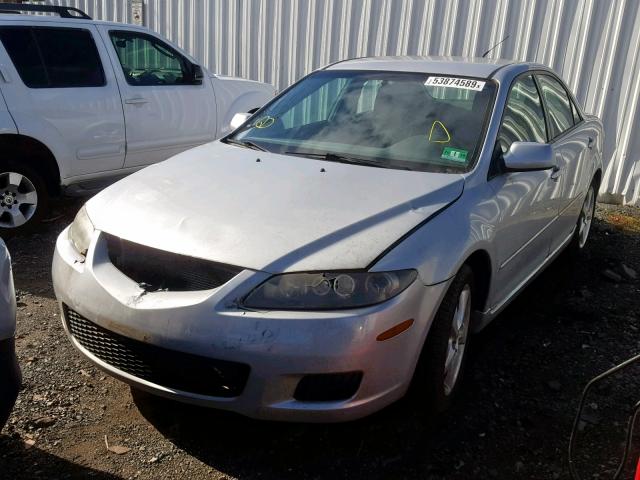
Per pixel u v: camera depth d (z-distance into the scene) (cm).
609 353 392
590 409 331
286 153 377
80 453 284
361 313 256
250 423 311
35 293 445
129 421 308
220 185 322
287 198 305
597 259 564
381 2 804
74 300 294
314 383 259
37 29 550
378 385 265
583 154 492
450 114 377
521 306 458
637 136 730
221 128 709
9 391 238
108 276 287
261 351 253
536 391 347
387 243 275
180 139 664
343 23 830
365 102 402
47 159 557
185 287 272
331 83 429
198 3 920
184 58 670
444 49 790
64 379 339
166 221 290
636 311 457
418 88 399
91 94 576
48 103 546
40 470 271
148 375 279
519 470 285
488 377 359
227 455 288
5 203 545
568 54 742
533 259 419
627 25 709
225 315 256
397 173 338
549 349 395
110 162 603
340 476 277
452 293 296
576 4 725
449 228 297
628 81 721
